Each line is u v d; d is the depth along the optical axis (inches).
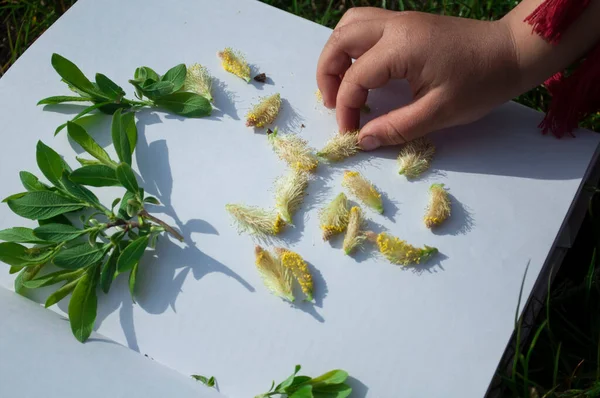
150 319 18.3
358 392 17.5
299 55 21.6
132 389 16.5
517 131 20.2
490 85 19.2
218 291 18.5
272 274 18.3
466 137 20.2
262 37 21.9
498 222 19.1
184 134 20.4
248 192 19.6
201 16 22.3
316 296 18.4
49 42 21.9
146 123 20.5
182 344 18.1
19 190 19.8
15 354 16.4
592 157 19.9
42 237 18.0
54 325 17.7
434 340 17.9
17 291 18.5
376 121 19.5
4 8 27.0
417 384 17.5
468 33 19.0
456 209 19.3
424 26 19.0
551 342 20.6
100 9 22.4
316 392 17.1
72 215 19.2
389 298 18.3
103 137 20.4
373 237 18.8
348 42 19.8
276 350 17.9
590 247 22.7
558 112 20.0
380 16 20.7
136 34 22.0
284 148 19.8
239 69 21.1
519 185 19.6
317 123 20.6
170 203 19.5
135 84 19.9
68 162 20.1
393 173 19.7
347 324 18.1
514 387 19.6
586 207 21.0
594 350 21.1
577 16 18.6
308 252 18.8
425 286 18.4
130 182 18.4
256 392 17.6
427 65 18.8
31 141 20.4
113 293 18.5
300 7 27.0
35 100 21.0
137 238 18.3
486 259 18.7
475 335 18.0
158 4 22.5
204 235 19.0
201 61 21.5
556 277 22.5
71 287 18.3
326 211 19.0
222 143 20.2
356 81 19.3
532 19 18.8
